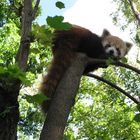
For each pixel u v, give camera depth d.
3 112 2.94
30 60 9.02
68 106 3.76
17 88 3.08
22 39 3.15
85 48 6.10
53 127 3.56
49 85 4.49
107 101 12.97
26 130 11.52
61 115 3.66
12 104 3.12
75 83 3.97
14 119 3.12
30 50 3.23
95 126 11.82
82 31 6.20
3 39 9.45
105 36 7.48
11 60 9.34
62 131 3.58
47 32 3.00
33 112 10.23
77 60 4.27
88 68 5.62
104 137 6.48
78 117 12.88
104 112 12.73
